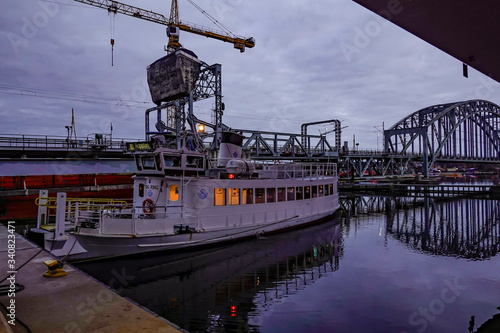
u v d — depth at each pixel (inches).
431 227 1124.5
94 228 576.7
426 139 3988.7
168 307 447.8
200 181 709.3
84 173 1226.6
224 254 697.6
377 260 697.0
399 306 454.6
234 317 418.9
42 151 1145.4
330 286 532.7
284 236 876.0
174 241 657.0
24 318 198.1
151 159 716.0
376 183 3440.0
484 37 221.8
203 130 908.6
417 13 189.6
